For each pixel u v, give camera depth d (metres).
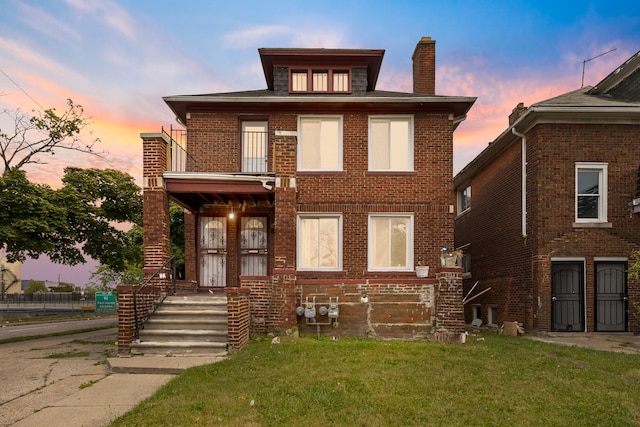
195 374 6.98
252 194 12.22
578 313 12.55
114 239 15.87
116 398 6.12
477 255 18.16
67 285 63.25
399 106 12.96
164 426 5.02
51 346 10.96
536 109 12.45
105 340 12.08
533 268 12.89
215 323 9.28
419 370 7.39
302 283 11.29
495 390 6.48
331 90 14.19
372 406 5.70
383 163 13.09
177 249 22.12
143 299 9.50
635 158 12.88
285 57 14.05
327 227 12.91
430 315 11.27
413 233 12.78
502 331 13.22
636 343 10.95
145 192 11.01
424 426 5.17
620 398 6.25
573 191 12.76
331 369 7.27
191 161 13.14
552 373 7.44
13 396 6.28
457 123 13.98
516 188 14.23
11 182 12.42
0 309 34.28
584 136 12.88
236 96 12.98
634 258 12.59
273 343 9.31
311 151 13.16
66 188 14.00
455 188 21.66
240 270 13.44
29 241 12.59
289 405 5.64
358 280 11.32
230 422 5.11
